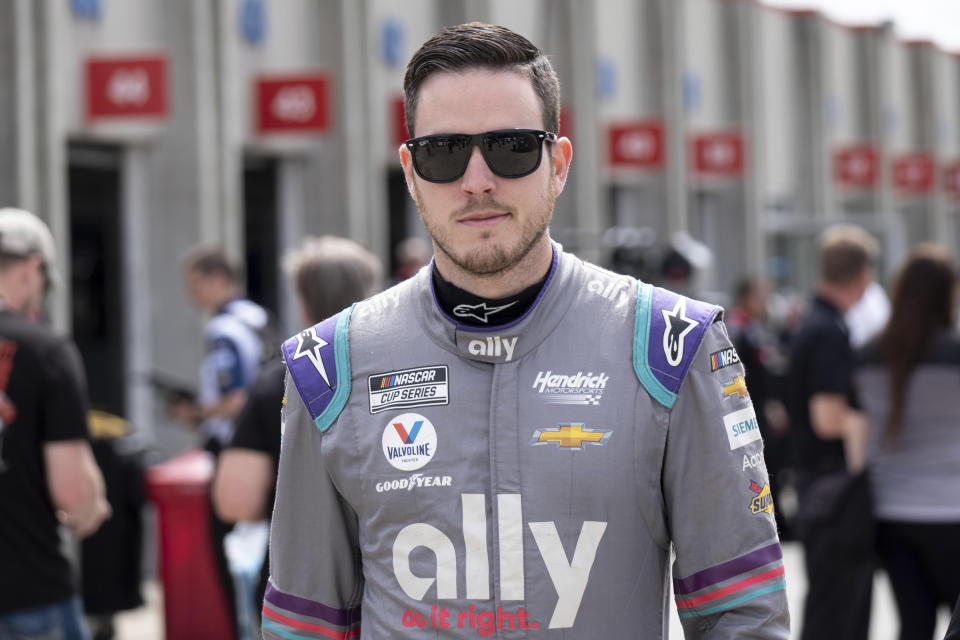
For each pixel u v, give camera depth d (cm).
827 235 722
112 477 793
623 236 1244
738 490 254
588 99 1933
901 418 561
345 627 276
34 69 1043
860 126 2902
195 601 673
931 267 561
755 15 2406
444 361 258
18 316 474
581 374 254
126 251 1195
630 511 251
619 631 250
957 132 3391
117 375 1187
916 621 567
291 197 1409
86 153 1164
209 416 733
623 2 2081
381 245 1484
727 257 2400
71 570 488
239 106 1294
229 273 768
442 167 251
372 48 1476
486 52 253
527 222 252
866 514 570
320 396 265
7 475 465
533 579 249
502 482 251
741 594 252
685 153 2203
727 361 258
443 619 252
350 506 269
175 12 1215
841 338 694
